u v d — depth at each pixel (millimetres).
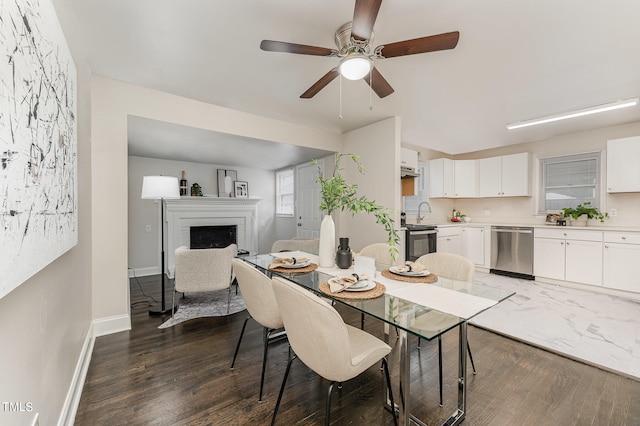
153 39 1937
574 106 3123
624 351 2193
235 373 1892
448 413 1556
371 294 1440
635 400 1646
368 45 1671
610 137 4012
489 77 2443
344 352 1144
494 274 4754
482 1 1551
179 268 2711
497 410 1568
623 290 3504
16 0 786
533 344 2314
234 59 2199
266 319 1652
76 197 1608
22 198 814
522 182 4773
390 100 2980
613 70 2312
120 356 2082
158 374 1865
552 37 1873
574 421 1484
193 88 2715
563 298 3482
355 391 1734
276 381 1816
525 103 3043
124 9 1640
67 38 1516
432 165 5465
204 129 3078
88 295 2160
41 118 976
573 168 4410
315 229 4902
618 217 3965
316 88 2135
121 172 2527
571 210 4270
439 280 1766
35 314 1026
